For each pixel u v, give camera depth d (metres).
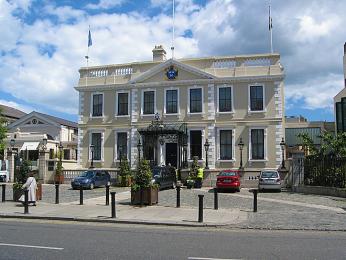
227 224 14.02
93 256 8.77
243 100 37.16
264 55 37.16
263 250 9.59
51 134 52.88
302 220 15.19
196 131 37.88
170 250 9.48
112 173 36.91
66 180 37.25
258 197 24.36
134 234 11.95
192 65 38.62
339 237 11.86
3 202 20.52
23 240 10.71
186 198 23.28
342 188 24.50
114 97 40.41
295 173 28.72
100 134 40.47
